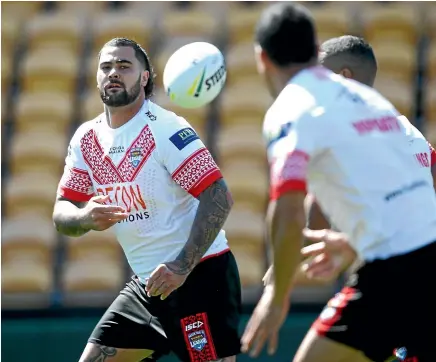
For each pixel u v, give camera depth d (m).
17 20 44.56
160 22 43.19
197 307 17.80
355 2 43.22
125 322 18.36
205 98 17.83
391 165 13.67
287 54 13.70
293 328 28.48
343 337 14.17
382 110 13.99
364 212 13.48
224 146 37.62
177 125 17.59
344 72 17.20
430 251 13.82
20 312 31.70
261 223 35.16
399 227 13.67
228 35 42.44
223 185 17.34
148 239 17.83
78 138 18.31
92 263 34.62
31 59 42.44
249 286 33.00
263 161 37.22
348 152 13.38
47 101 40.53
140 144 17.53
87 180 18.41
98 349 18.44
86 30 43.53
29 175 38.19
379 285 13.82
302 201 12.73
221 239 18.22
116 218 17.03
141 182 17.53
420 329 13.99
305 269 14.00
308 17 13.78
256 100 39.06
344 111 13.51
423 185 14.18
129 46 17.83
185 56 17.75
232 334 17.95
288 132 13.07
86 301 33.34
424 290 13.78
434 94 38.47
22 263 34.97
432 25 41.91
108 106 17.64
